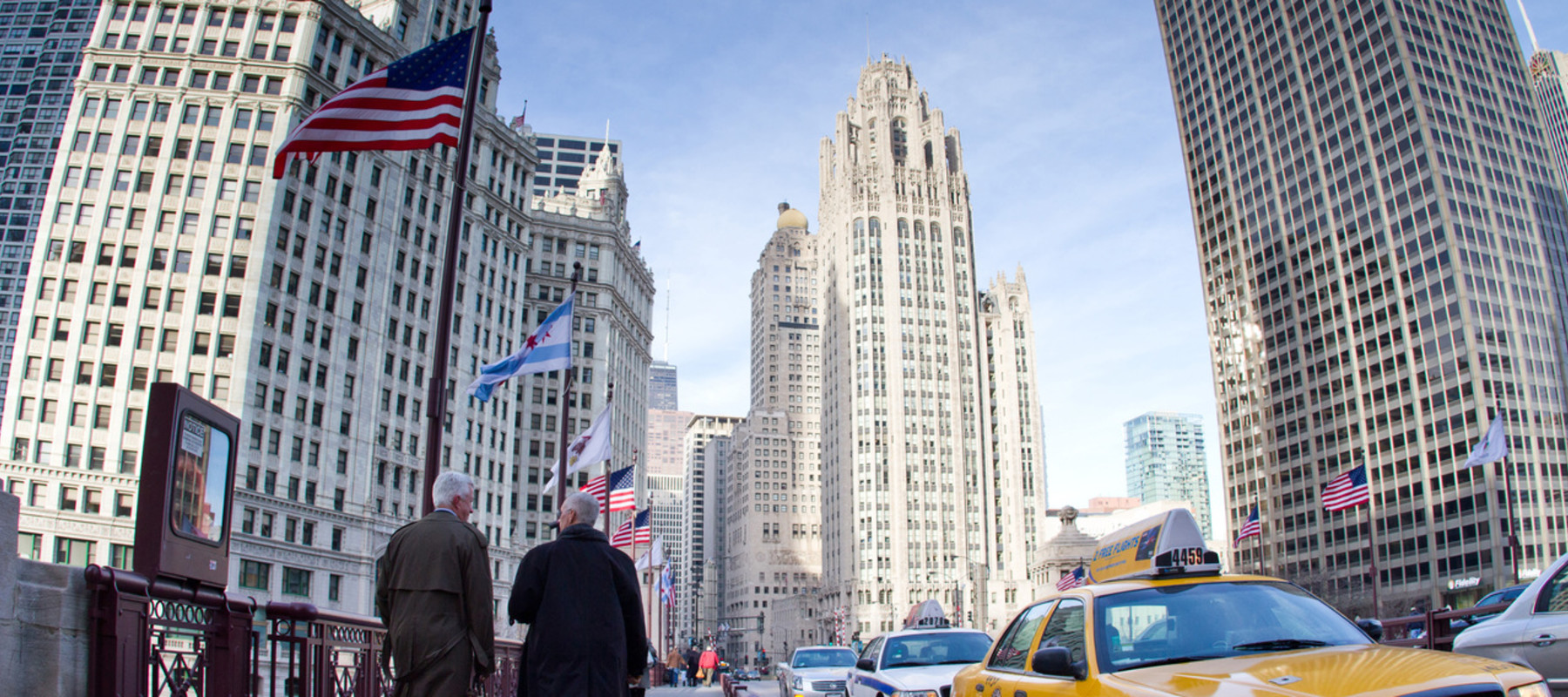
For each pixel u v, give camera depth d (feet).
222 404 210.38
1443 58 422.00
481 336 297.53
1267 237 472.44
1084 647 24.90
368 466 242.37
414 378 264.31
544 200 406.21
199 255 219.61
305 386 227.81
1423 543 380.58
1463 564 364.17
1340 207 434.71
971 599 529.04
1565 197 429.38
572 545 25.52
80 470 202.18
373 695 42.14
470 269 294.66
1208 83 519.19
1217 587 26.55
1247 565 465.88
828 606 565.12
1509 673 19.44
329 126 52.75
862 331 562.25
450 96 54.39
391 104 53.72
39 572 23.94
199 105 230.68
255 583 204.44
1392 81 417.49
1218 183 507.30
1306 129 455.63
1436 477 379.96
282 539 213.25
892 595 527.81
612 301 374.02
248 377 213.25
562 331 86.17
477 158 305.73
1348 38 438.81
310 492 225.15
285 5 241.35
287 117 232.94
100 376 209.77
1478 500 361.71
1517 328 384.68
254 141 230.27
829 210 617.62
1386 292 409.69
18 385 207.10
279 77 236.63
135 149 226.17
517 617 25.72
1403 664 20.30
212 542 30.17
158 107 229.66
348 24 252.42
